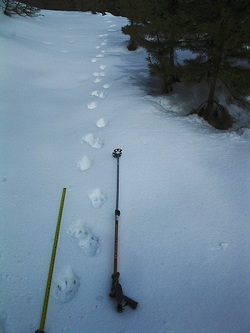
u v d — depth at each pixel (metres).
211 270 2.98
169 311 2.66
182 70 5.75
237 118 7.06
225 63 5.59
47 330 2.51
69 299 2.77
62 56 10.52
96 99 6.94
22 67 8.41
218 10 4.87
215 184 4.09
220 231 3.38
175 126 5.60
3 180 4.12
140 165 4.53
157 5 6.43
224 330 2.51
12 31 12.13
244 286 2.83
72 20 19.11
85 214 3.70
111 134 5.34
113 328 2.54
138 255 3.18
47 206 3.79
